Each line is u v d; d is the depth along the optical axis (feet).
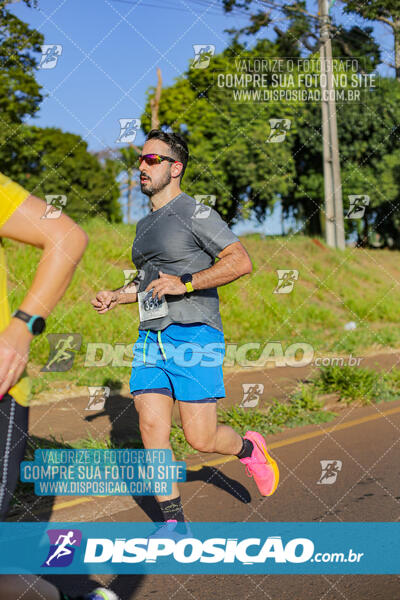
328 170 58.85
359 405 21.39
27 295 5.09
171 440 15.62
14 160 48.49
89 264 33.30
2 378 4.98
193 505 11.88
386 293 50.57
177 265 9.96
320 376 22.67
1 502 5.29
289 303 40.68
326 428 18.26
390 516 11.29
